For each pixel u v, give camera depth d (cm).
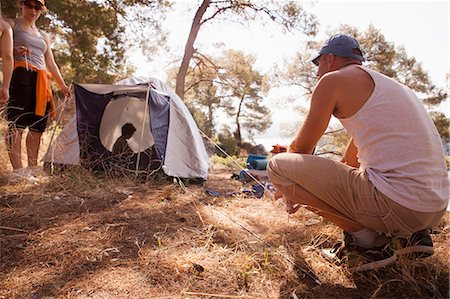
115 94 369
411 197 126
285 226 205
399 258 140
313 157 146
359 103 137
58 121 349
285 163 151
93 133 358
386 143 131
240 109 2189
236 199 285
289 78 1325
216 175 457
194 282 134
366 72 141
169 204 251
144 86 360
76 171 325
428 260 149
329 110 142
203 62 1373
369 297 128
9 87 286
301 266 151
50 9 822
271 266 149
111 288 126
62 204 233
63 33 920
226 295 126
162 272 140
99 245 164
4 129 286
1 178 278
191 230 189
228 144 1423
